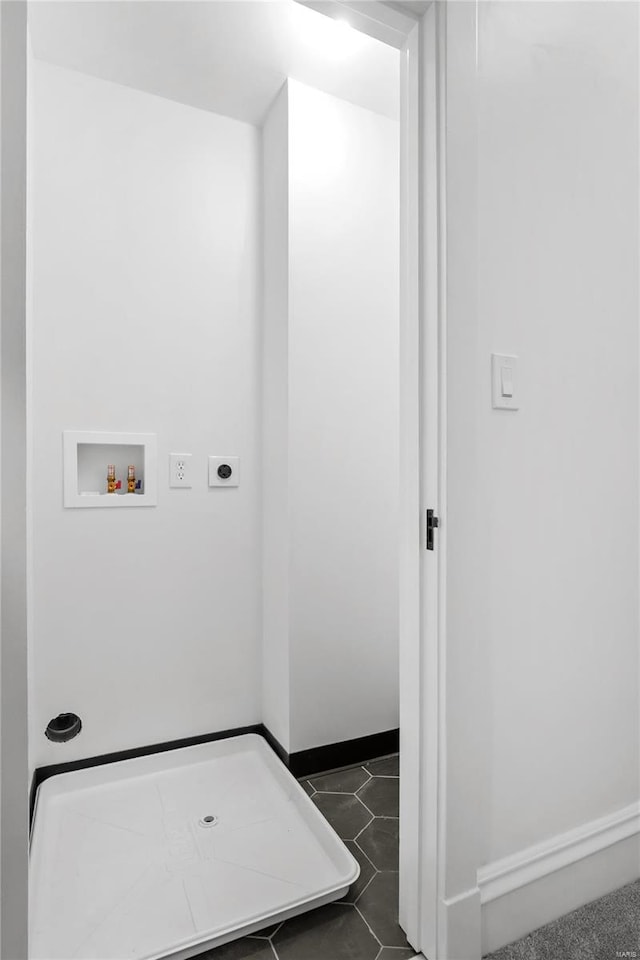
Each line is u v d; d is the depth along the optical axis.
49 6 1.49
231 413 2.02
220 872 1.35
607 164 1.30
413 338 1.12
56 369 1.73
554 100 1.21
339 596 1.94
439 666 1.06
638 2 1.36
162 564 1.91
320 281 1.89
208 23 1.57
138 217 1.86
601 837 1.29
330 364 1.92
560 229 1.22
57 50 1.67
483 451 1.10
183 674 1.95
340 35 1.62
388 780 1.83
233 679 2.04
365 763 1.95
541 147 1.18
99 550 1.81
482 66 1.09
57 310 1.74
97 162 1.80
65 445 1.74
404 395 1.17
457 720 1.06
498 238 1.12
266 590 2.04
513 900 1.15
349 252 1.95
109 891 1.28
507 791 1.15
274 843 1.47
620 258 1.33
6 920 0.67
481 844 1.12
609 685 1.32
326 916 1.23
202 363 1.97
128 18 1.54
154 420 1.89
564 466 1.23
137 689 1.87
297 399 1.85
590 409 1.28
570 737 1.25
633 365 1.36
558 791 1.24
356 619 1.97
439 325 1.05
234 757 1.93
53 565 1.74
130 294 1.85
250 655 2.07
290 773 1.76
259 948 1.15
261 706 2.09
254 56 1.71
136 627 1.87
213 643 2.00
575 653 1.26
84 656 1.79
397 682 2.06
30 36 1.60
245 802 1.66
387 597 2.04
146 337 1.87
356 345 1.97
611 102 1.31
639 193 1.36
